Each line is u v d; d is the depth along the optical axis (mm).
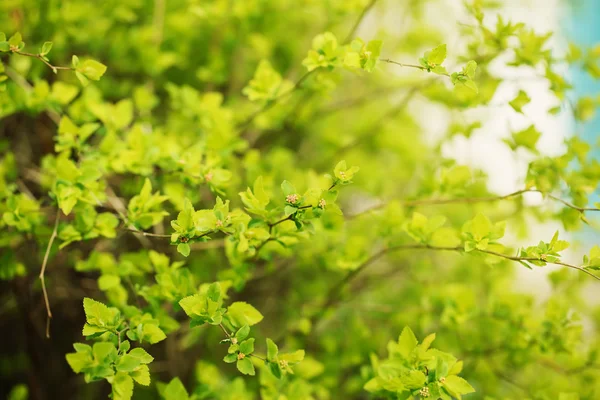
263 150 1375
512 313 1104
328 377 1170
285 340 1200
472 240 998
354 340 1188
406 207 1122
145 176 1085
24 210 1042
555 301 1074
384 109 1413
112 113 1089
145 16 1269
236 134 1131
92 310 958
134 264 1057
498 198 1063
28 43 1166
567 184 1055
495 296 1132
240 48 1276
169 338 1199
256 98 1076
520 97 1048
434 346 1189
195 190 1053
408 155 1313
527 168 1060
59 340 1271
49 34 1162
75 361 948
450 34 1278
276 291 1315
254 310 978
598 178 1061
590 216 1104
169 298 1013
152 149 1052
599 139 1121
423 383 962
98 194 1032
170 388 1011
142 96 1162
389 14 1333
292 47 1361
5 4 1108
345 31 1335
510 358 1133
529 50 1065
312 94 1200
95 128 1054
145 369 960
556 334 1074
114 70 1259
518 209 1131
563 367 1126
